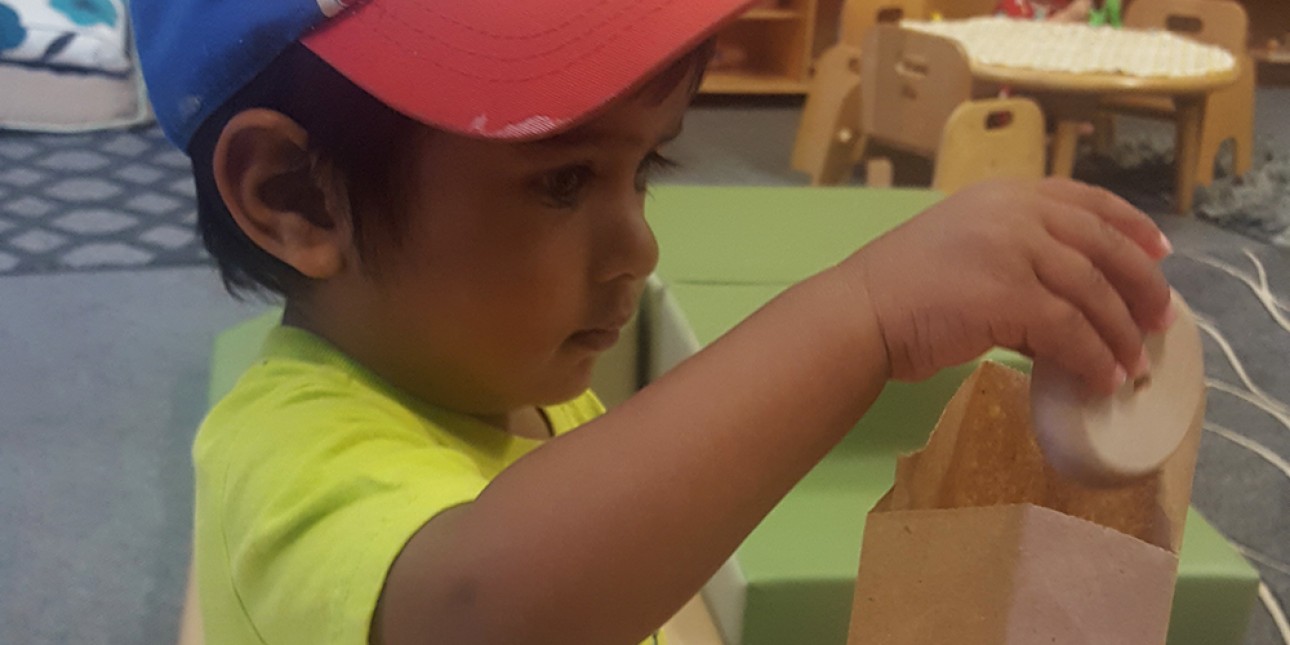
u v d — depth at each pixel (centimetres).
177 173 272
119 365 179
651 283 104
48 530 140
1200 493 149
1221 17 281
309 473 43
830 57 254
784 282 104
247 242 51
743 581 75
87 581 131
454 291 46
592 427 36
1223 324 199
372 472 42
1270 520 143
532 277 46
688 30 44
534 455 36
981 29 261
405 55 43
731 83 360
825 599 76
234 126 45
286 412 48
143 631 124
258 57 45
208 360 182
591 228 47
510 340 47
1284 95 379
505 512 35
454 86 42
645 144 46
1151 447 38
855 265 39
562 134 43
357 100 44
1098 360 36
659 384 37
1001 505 39
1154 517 42
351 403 48
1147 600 37
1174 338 40
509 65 42
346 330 51
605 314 49
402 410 49
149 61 51
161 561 135
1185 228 253
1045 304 36
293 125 45
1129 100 273
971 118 196
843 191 132
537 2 43
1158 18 294
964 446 47
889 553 41
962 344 37
